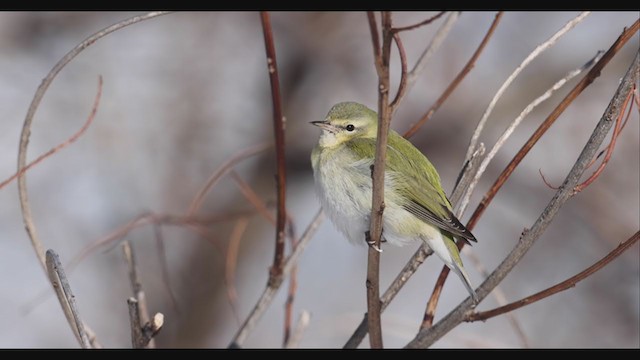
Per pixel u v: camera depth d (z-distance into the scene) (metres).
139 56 15.02
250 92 15.23
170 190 14.44
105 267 13.52
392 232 8.01
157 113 14.79
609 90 14.88
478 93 15.19
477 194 14.74
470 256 8.02
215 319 14.18
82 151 14.33
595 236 13.80
